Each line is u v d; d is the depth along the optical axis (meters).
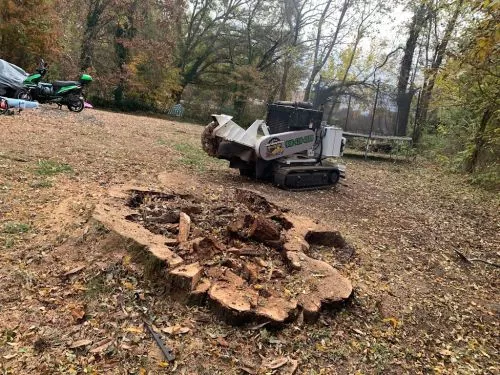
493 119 11.11
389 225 6.50
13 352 2.53
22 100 11.04
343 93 17.14
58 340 2.67
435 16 15.25
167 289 3.21
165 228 3.97
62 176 5.61
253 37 28.52
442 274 4.92
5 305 2.91
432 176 11.98
